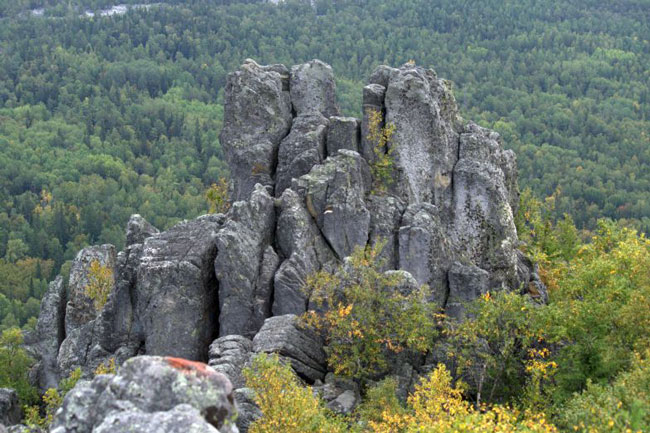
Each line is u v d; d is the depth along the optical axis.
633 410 36.03
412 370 54.50
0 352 65.06
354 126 66.62
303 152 66.94
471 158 66.12
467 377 54.25
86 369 60.94
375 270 57.97
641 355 47.12
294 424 41.16
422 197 65.31
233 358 52.53
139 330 61.19
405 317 53.44
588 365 49.84
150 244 59.53
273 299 58.34
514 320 51.94
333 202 60.75
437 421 39.91
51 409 56.09
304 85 71.69
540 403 47.81
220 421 26.14
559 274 68.75
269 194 66.94
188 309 57.50
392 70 68.19
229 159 70.25
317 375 54.47
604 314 49.84
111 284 71.88
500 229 64.88
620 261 55.41
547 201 84.75
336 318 53.00
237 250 57.41
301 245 59.50
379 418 47.50
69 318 70.81
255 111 70.06
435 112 65.06
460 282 60.38
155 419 24.81
